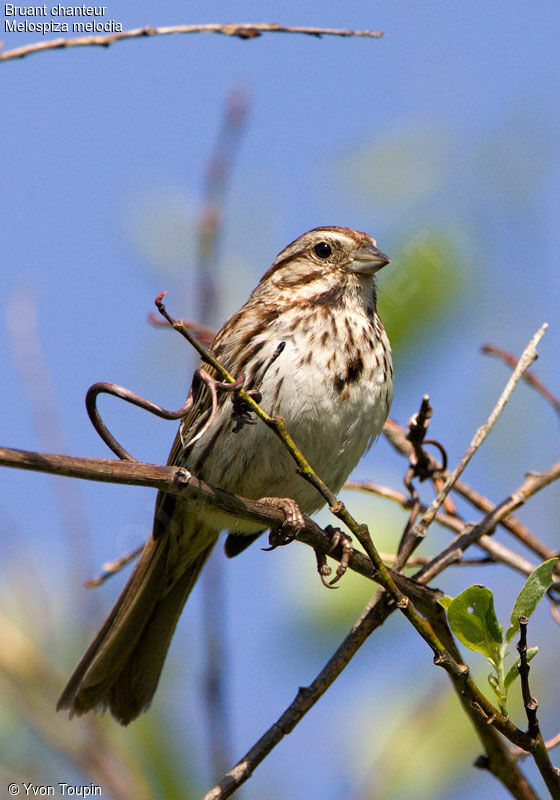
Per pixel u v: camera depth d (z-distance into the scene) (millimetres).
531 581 5711
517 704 8312
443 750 7930
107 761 7102
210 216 8695
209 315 8586
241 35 6609
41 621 7891
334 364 8852
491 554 7863
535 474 7512
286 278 9516
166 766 7102
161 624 9164
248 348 8891
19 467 5090
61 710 7422
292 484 8984
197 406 8883
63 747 7145
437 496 7398
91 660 7898
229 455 8883
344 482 9172
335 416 8789
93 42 6238
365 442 9062
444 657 5695
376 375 8977
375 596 6895
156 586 9203
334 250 9414
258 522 7312
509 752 6656
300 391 8719
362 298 9328
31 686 7562
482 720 5730
